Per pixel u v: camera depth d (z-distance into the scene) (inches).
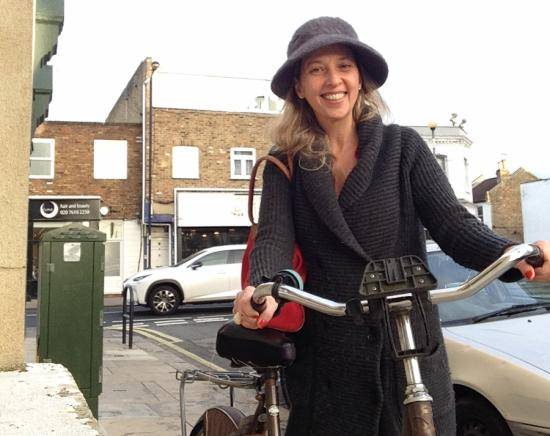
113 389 272.7
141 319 593.6
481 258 67.2
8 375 122.4
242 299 61.1
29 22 131.6
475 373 141.9
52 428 88.0
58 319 201.6
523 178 1454.2
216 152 979.9
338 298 72.3
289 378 77.5
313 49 73.8
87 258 205.2
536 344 142.8
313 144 75.5
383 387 68.9
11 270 127.6
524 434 130.9
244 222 976.9
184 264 631.2
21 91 129.9
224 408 108.6
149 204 942.4
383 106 80.5
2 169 127.4
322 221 72.6
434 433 53.3
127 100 1135.0
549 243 59.4
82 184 938.7
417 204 75.4
